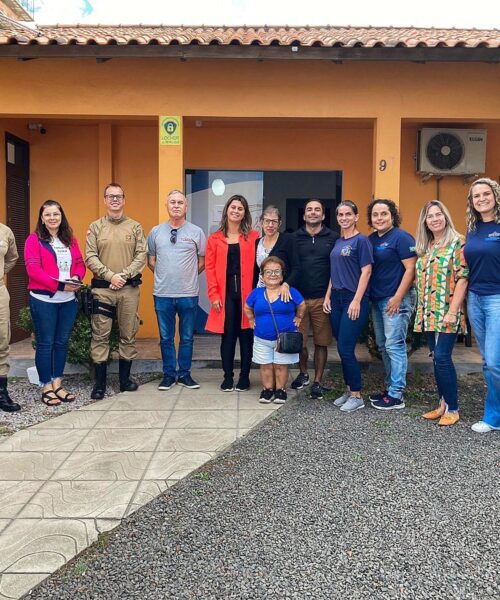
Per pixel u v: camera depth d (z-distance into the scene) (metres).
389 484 3.41
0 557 2.65
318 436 4.22
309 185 8.17
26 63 6.22
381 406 4.90
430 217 4.42
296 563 2.61
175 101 6.27
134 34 7.53
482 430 4.30
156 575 2.52
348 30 8.86
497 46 5.54
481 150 7.43
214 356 6.64
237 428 4.41
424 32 8.64
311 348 7.25
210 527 2.93
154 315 7.97
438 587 2.43
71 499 3.23
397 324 4.80
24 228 7.73
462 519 3.00
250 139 7.97
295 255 5.15
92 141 7.91
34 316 4.97
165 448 4.00
